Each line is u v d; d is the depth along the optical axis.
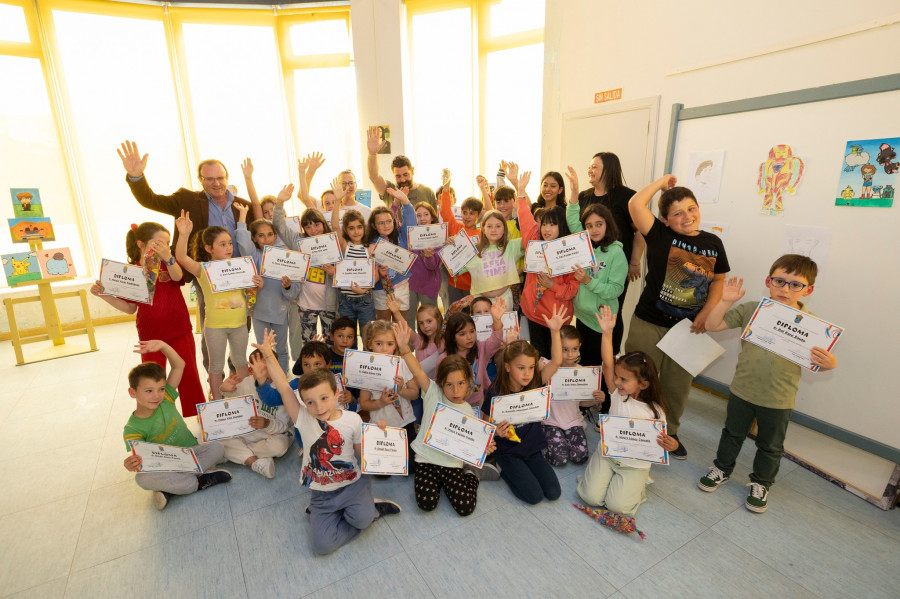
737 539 1.83
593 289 2.46
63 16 4.49
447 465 2.08
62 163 4.72
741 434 2.03
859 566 1.70
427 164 5.58
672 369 2.35
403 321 2.08
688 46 2.69
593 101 3.43
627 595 1.57
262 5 5.06
